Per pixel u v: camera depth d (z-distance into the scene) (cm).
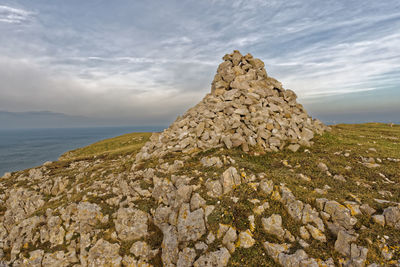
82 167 4062
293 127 2947
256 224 1339
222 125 2867
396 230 1108
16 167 9944
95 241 1709
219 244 1280
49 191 3105
